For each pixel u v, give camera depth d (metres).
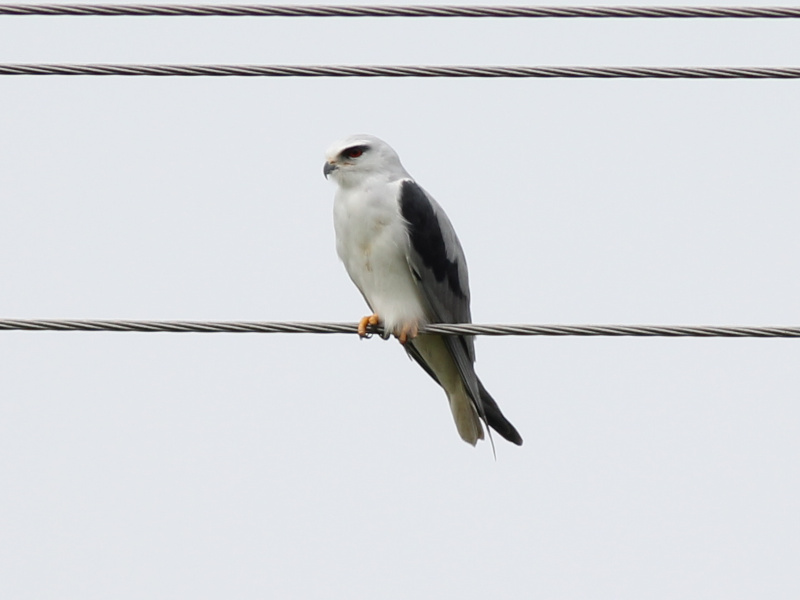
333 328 11.17
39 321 10.77
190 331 10.96
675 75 11.30
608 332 10.97
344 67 11.28
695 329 10.84
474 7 11.28
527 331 11.05
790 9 11.19
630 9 11.23
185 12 11.39
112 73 11.22
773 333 10.80
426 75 11.31
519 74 11.30
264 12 11.36
